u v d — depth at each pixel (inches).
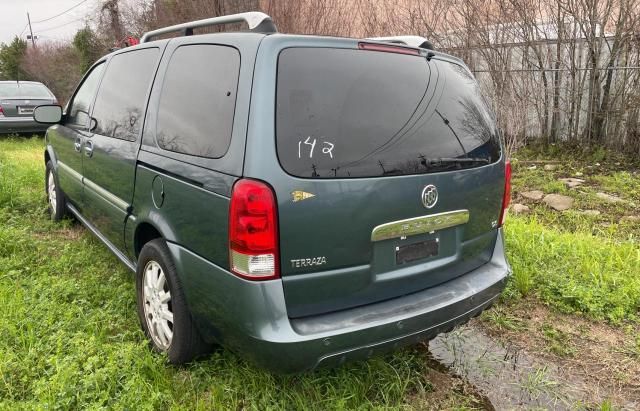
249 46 97.0
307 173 91.6
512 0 363.3
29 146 440.1
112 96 152.8
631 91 336.8
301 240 91.6
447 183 108.0
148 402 103.5
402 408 109.7
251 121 91.4
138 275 127.4
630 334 140.2
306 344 90.4
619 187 283.0
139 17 647.1
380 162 98.7
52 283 152.9
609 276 161.8
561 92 372.5
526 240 190.1
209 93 104.9
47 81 1200.8
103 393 104.7
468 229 115.9
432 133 108.5
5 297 140.9
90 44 879.7
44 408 99.3
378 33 415.2
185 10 500.4
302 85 94.5
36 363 115.6
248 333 92.0
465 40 387.9
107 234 156.6
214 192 96.2
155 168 117.0
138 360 113.5
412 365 124.6
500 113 380.5
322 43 99.1
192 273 104.5
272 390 108.7
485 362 128.0
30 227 205.3
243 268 91.0
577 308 152.0
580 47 354.0
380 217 98.3
